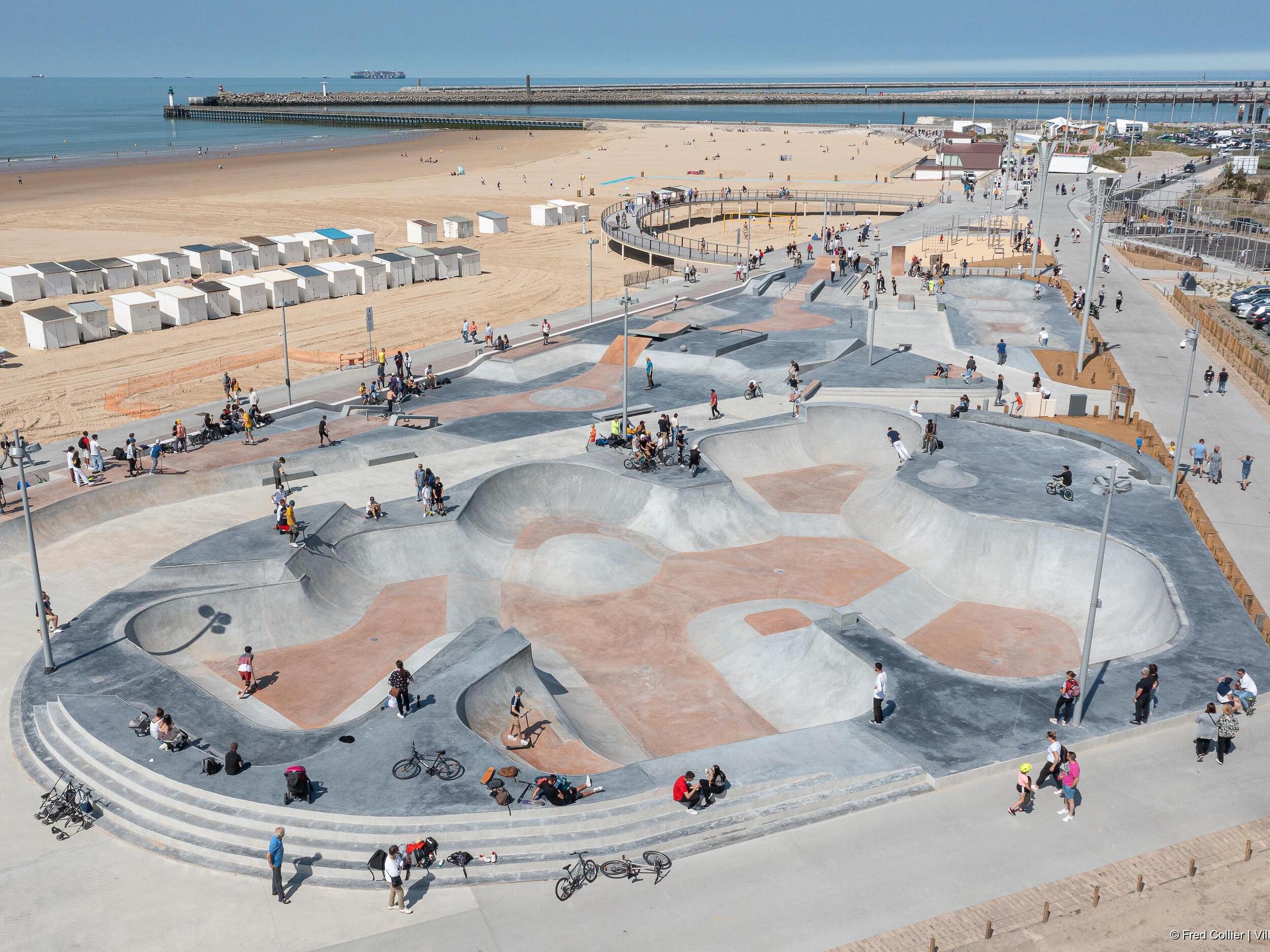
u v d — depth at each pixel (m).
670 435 42.44
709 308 66.62
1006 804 21.22
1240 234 91.62
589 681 28.89
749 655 29.72
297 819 20.23
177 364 58.97
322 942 17.75
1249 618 27.97
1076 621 31.55
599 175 145.75
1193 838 20.09
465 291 78.31
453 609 32.41
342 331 66.38
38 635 28.64
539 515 39.06
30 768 22.97
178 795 21.12
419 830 19.89
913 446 42.25
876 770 21.95
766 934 17.69
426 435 44.00
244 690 27.61
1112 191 54.00
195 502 38.59
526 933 17.83
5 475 39.66
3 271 70.81
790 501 40.56
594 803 20.50
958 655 29.78
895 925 17.88
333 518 35.31
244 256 82.00
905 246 85.94
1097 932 17.67
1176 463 35.66
